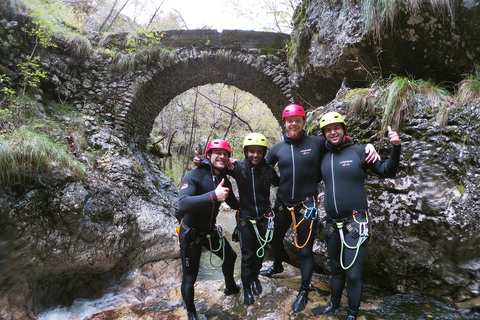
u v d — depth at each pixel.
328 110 3.19
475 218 2.21
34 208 2.74
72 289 3.26
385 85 2.93
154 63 6.14
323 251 2.91
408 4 2.86
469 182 2.27
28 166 2.76
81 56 5.76
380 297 2.54
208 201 1.91
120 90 5.97
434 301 2.43
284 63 6.09
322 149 2.31
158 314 2.54
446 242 2.28
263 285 2.66
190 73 6.67
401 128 2.50
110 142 5.07
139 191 4.75
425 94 2.53
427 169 2.31
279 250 2.79
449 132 2.31
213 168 2.28
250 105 12.50
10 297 2.58
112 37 6.25
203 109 12.24
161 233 4.28
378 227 2.52
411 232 2.36
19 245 2.60
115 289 3.53
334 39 3.89
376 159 1.98
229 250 2.45
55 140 4.21
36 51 4.91
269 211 2.34
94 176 3.97
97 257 3.23
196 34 6.27
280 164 2.34
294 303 2.27
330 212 2.10
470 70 2.87
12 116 3.79
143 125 6.94
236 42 6.21
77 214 3.04
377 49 3.39
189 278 2.20
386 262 2.57
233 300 2.54
